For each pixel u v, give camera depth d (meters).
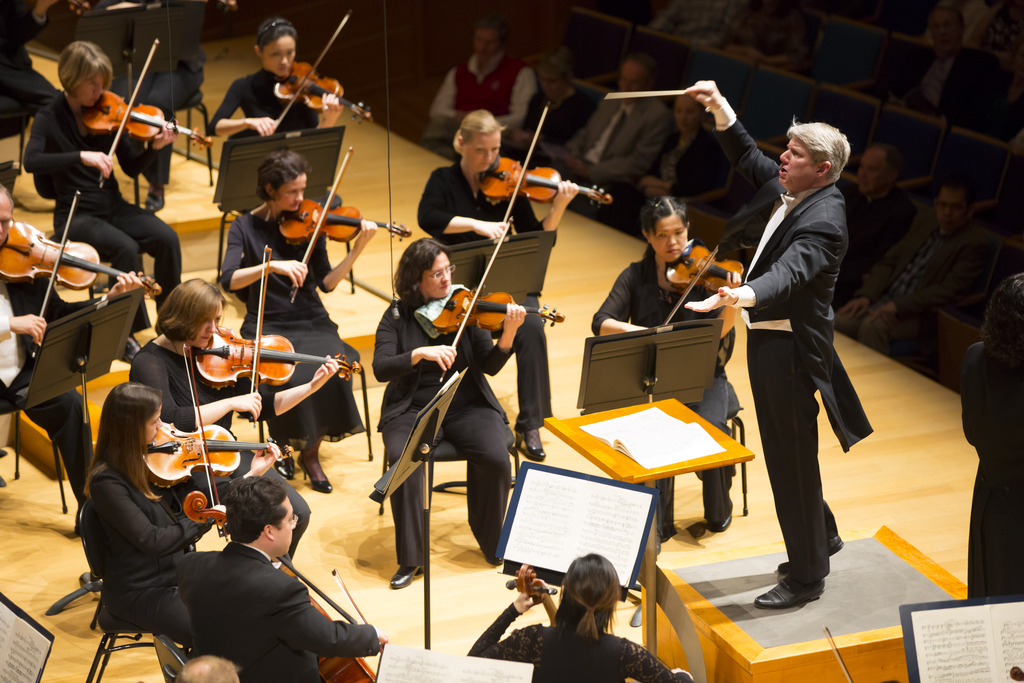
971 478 14.06
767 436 10.01
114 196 15.27
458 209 14.72
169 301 11.56
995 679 8.16
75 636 11.14
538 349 14.06
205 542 12.79
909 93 19.55
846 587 10.61
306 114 17.48
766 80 20.23
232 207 15.12
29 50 23.50
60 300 12.98
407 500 11.88
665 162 20.62
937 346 17.20
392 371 12.16
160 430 10.55
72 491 13.46
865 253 17.88
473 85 22.86
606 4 24.05
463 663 8.02
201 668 7.07
